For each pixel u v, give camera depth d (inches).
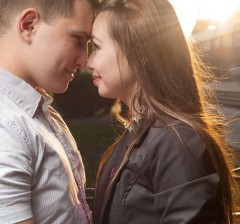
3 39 59.8
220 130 67.7
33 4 58.3
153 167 56.4
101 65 62.5
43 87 62.6
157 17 60.8
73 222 59.4
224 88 239.9
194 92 63.1
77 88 541.0
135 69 60.4
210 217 54.6
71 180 60.2
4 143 52.0
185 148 55.0
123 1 62.2
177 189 54.0
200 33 280.4
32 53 59.6
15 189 50.6
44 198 56.2
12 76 58.1
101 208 63.4
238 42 276.7
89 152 341.1
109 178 64.1
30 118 57.4
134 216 57.6
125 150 62.4
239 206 72.4
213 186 55.1
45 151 56.4
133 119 63.4
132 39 60.1
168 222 54.2
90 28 62.9
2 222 49.4
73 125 484.4
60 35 59.8
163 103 59.8
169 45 61.3
